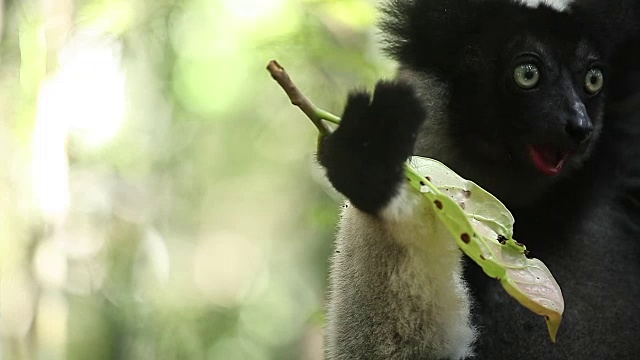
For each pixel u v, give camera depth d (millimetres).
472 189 5203
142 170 14445
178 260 15914
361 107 4887
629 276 6910
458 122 6832
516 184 6766
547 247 6855
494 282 6551
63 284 11594
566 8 6695
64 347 11578
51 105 11602
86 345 12984
